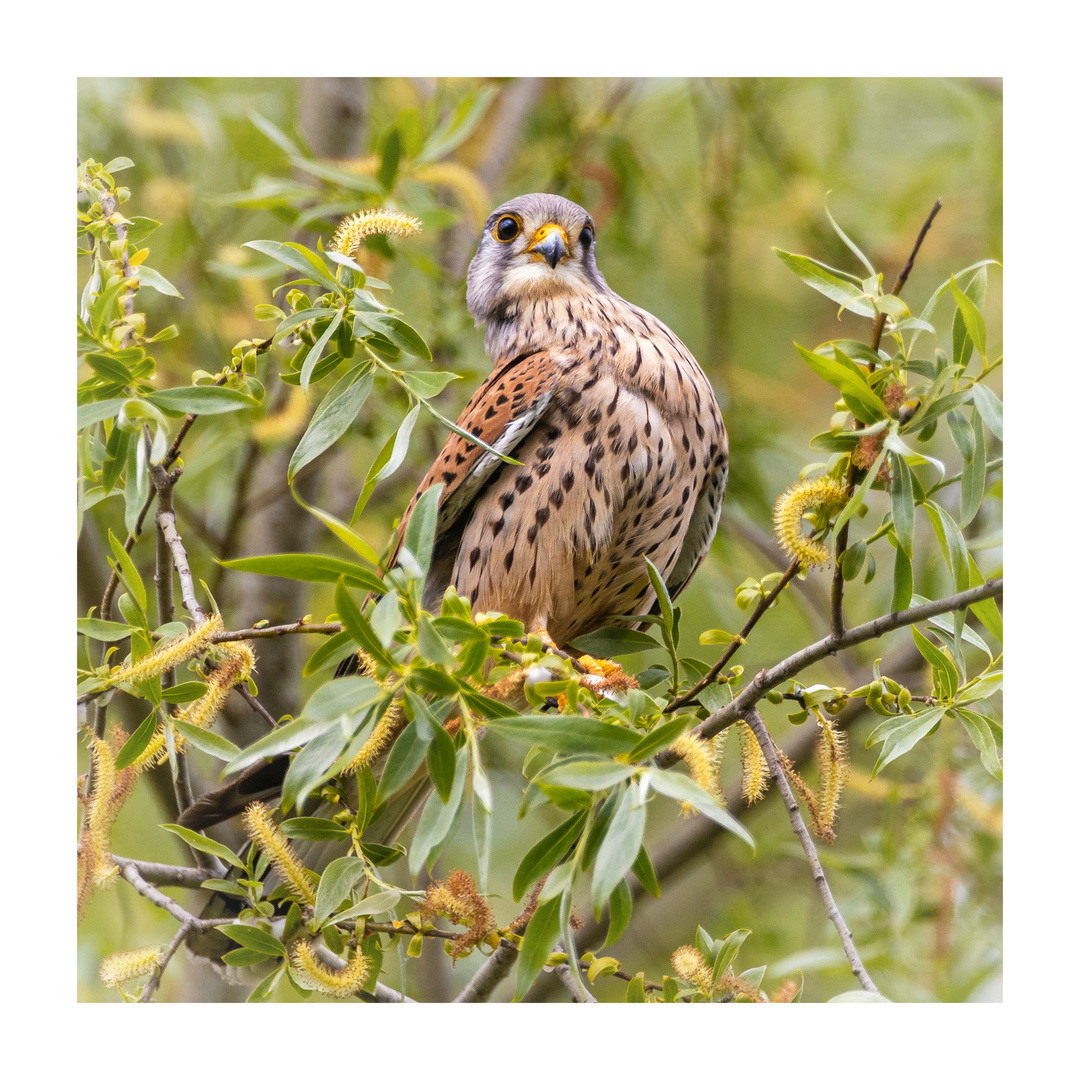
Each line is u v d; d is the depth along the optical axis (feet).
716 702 17.31
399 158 27.12
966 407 15.57
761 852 30.32
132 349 15.35
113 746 16.84
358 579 13.05
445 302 30.32
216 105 32.50
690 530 25.71
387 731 13.32
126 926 25.89
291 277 27.71
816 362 14.85
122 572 16.46
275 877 19.29
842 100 35.24
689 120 38.06
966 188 34.60
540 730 12.57
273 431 22.65
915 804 27.20
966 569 15.56
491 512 22.93
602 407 22.91
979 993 25.20
